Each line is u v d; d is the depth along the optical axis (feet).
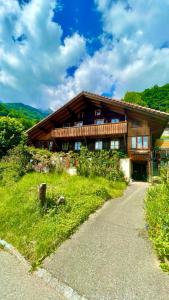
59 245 19.27
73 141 87.66
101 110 80.69
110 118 77.92
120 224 23.27
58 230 21.04
